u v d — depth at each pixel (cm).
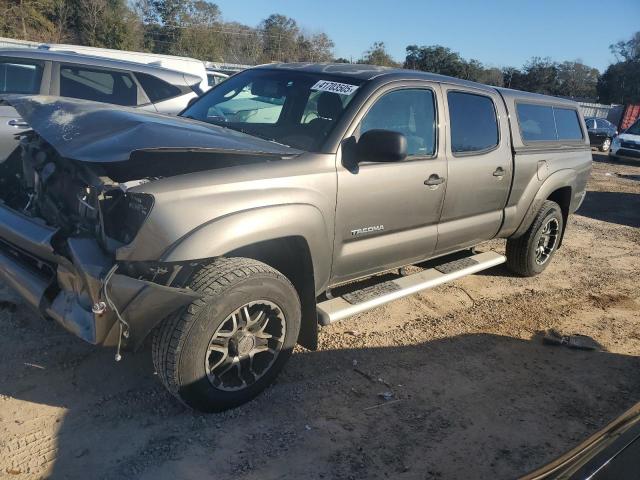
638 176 1747
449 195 445
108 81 693
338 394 360
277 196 319
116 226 290
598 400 390
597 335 500
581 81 7256
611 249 812
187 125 346
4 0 4184
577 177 617
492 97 504
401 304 518
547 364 436
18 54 648
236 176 308
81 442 291
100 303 273
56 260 296
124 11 4875
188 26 5503
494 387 392
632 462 172
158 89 723
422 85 427
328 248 357
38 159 357
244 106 427
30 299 310
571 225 946
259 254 351
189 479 274
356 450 308
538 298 575
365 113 378
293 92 410
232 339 317
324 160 351
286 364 383
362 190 370
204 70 1239
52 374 346
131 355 375
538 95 588
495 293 578
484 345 456
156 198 279
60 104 362
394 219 403
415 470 298
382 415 343
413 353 427
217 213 294
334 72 417
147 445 294
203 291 292
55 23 4541
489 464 310
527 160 532
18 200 390
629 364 451
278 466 289
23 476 264
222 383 318
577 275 669
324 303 381
